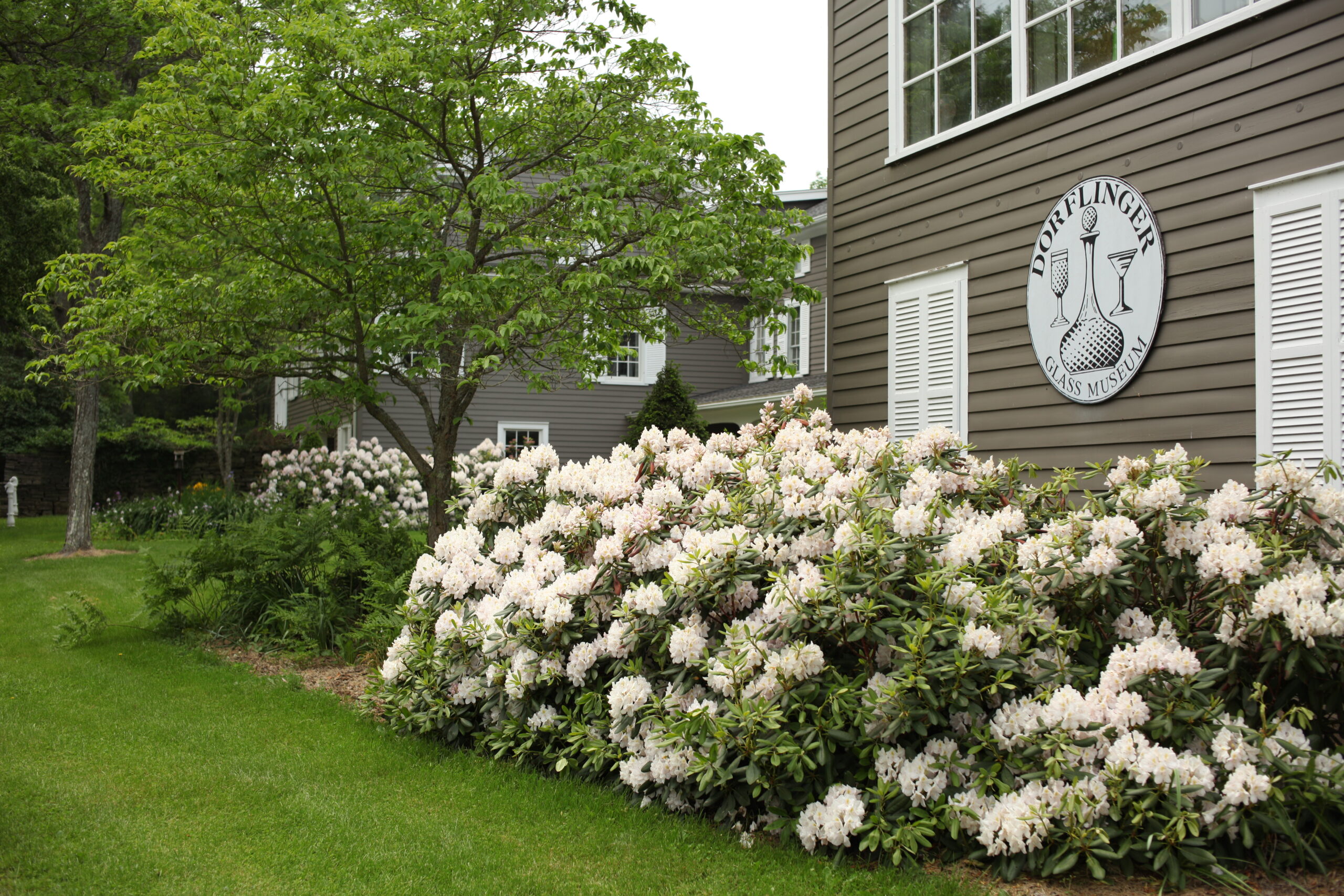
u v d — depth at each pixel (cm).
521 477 529
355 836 346
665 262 691
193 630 776
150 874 312
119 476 2439
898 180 758
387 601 680
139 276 763
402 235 719
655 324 873
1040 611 340
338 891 301
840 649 361
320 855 330
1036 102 630
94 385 1409
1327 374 466
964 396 691
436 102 738
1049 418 621
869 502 377
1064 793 286
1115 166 579
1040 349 627
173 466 2477
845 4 823
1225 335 513
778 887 296
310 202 742
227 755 448
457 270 711
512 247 821
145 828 354
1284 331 485
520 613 430
